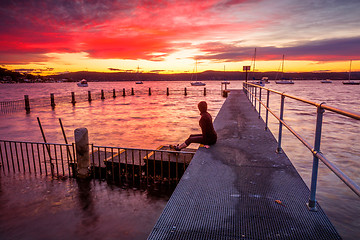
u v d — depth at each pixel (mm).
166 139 13570
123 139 13617
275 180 2924
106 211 5027
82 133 6586
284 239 1831
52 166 7188
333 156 10500
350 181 1475
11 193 5875
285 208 2283
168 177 6383
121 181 6586
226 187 2750
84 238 4137
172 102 38094
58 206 5238
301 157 10359
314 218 2109
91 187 6230
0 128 16750
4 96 61219
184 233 1927
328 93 70188
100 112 25906
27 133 15133
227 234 1905
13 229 4379
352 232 4938
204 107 4531
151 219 4730
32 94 71188
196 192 2633
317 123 2127
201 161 3643
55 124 18484
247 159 3703
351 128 16938
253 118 7535
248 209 2271
